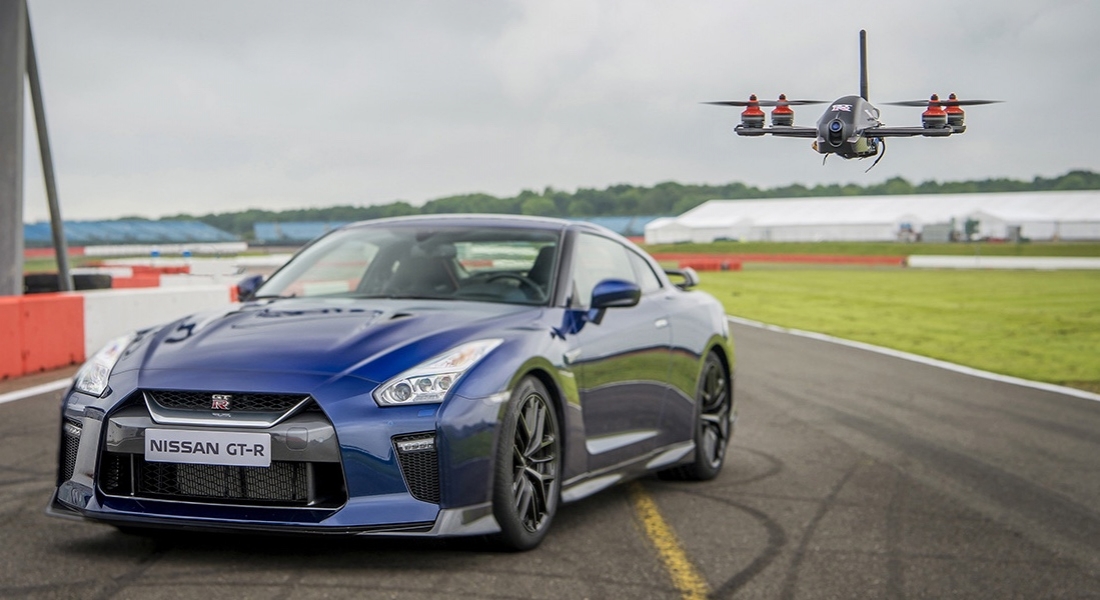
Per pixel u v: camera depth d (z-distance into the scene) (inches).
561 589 130.5
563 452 158.7
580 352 164.6
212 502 134.5
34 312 368.8
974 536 165.0
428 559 141.3
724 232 3280.0
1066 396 360.2
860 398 340.2
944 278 1651.1
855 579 140.0
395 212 4835.1
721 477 211.8
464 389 138.6
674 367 194.9
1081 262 2206.0
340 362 138.3
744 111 171.2
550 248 182.5
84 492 138.5
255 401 134.2
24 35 461.4
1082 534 168.6
